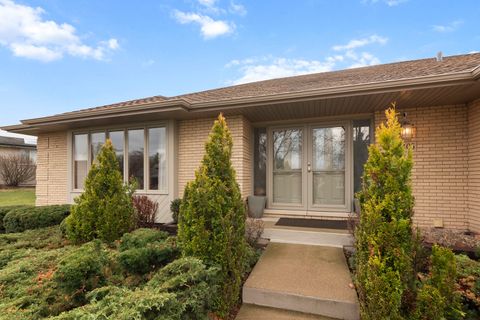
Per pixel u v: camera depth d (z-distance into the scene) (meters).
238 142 5.72
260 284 2.99
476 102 4.39
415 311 2.03
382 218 2.19
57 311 2.23
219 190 2.81
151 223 5.61
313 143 6.04
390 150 2.33
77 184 7.36
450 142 4.72
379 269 2.09
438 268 2.20
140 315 1.70
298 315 2.72
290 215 5.85
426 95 4.27
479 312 2.43
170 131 6.20
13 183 19.06
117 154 6.79
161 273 2.46
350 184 5.70
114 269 2.95
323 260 3.62
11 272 2.81
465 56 6.52
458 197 4.64
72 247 3.73
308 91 4.51
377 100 4.59
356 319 2.56
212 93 7.68
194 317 2.17
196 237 2.66
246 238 4.16
